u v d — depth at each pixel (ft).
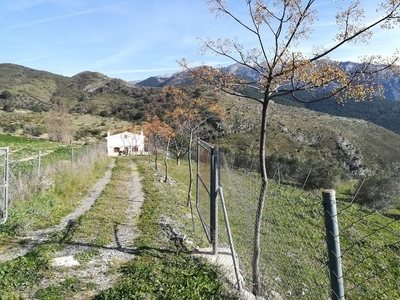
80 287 23.86
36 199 47.70
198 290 22.81
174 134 101.50
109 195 61.77
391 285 34.94
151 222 41.88
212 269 26.35
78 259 29.01
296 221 40.98
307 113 363.56
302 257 33.14
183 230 38.58
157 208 50.60
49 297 22.13
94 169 102.27
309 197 47.65
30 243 32.99
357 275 36.52
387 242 45.11
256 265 23.73
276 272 28.96
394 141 312.09
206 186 34.58
